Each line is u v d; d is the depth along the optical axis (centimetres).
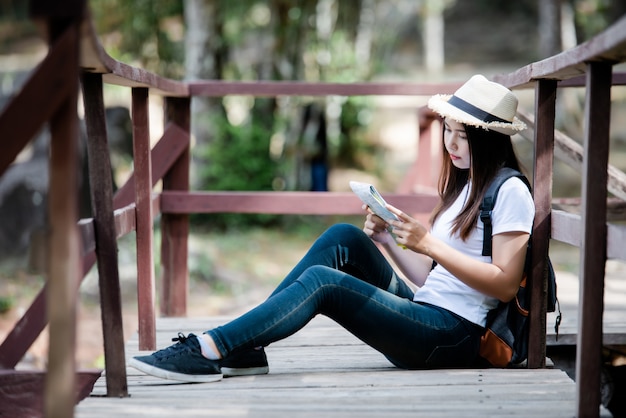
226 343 446
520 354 470
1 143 299
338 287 446
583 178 381
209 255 1458
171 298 720
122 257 1370
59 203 303
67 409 302
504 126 441
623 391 652
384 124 2595
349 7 1967
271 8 1838
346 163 2203
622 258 354
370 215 494
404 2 2427
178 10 1848
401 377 454
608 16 2375
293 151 1823
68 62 304
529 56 3562
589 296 379
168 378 438
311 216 1853
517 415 390
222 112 1789
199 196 707
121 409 394
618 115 2411
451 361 458
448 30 3894
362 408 400
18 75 2153
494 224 441
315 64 1923
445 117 467
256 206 720
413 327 448
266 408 398
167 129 694
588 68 371
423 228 432
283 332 448
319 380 451
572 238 426
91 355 1029
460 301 458
